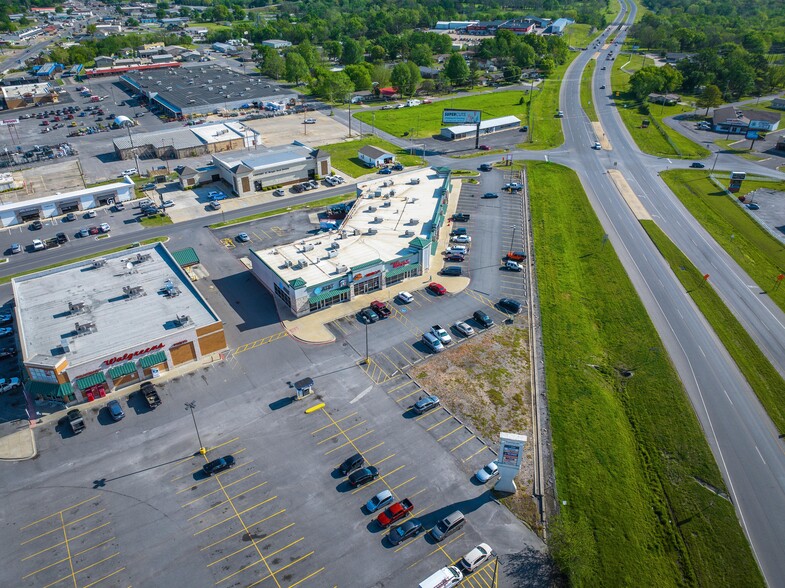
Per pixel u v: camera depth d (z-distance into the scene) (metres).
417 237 106.12
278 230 122.94
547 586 53.16
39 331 80.56
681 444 70.38
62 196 132.38
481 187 147.75
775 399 78.19
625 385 80.81
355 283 96.50
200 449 67.56
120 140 170.00
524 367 82.12
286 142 182.50
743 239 123.44
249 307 95.56
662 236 124.19
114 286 91.94
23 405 74.81
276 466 65.50
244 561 55.06
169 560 55.16
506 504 61.06
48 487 62.91
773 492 64.25
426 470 65.00
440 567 54.62
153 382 78.62
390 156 163.62
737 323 94.75
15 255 113.31
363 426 71.12
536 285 103.25
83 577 53.62
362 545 56.66
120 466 65.50
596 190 149.62
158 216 130.12
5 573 54.06
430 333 86.56
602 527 59.03
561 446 68.69
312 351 84.75
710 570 55.81
